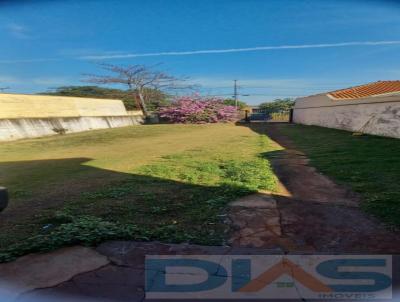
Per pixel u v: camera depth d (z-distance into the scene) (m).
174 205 4.59
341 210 4.25
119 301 2.47
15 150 13.53
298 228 3.72
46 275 2.83
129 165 8.17
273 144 11.54
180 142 13.55
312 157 8.27
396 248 3.20
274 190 5.25
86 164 8.79
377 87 17.69
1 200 4.29
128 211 4.41
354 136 12.64
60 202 5.00
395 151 8.35
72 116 24.28
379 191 4.94
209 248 3.27
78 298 2.51
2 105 20.23
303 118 23.69
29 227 3.97
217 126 23.58
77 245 3.36
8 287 2.66
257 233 3.61
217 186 5.58
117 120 27.91
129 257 3.12
